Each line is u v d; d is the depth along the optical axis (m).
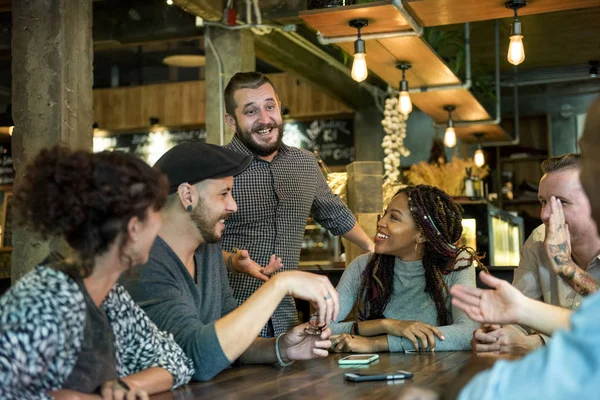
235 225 3.23
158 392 1.85
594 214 1.17
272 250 3.26
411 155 11.09
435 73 6.69
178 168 2.21
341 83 9.87
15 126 4.71
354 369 2.25
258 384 1.99
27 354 1.43
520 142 11.09
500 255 7.11
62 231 1.55
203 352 2.02
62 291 1.52
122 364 1.87
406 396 1.65
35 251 4.50
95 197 1.53
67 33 4.71
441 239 2.90
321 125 11.31
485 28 8.77
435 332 2.67
